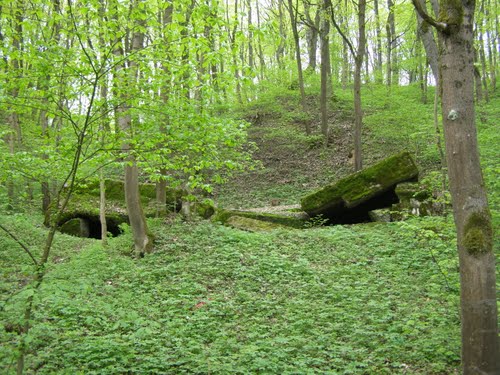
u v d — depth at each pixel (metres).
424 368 5.39
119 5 5.21
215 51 5.58
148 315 7.16
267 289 8.60
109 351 5.61
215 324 6.91
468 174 4.60
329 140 24.14
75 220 14.44
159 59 5.43
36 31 5.42
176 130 5.90
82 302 7.25
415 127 16.95
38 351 5.55
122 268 9.88
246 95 21.97
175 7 5.51
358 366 5.57
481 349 4.47
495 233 6.89
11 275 8.02
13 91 5.84
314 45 30.56
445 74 4.73
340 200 13.66
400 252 10.19
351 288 8.21
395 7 15.42
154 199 15.45
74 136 6.14
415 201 12.50
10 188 12.53
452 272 8.16
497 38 27.55
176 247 11.23
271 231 13.05
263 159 23.75
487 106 16.28
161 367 5.39
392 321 6.75
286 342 6.00
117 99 5.39
